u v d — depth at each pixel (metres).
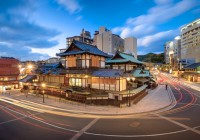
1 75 51.28
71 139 15.08
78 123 19.56
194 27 104.88
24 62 73.44
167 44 166.12
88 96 28.69
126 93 27.06
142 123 19.41
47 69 44.22
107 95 27.91
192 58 105.38
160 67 154.88
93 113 23.62
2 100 34.75
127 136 15.69
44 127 18.25
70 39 98.25
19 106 28.80
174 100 34.47
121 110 25.00
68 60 36.09
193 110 25.75
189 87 57.56
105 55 37.53
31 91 44.03
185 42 116.06
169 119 20.91
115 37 108.06
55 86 36.06
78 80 33.25
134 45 115.88
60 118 21.61
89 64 33.66
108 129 17.53
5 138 15.38
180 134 16.08
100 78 30.20
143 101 32.09
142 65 57.31
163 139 14.97
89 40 102.62
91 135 15.97
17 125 18.98
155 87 55.53
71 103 30.06
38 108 27.20
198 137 15.34
